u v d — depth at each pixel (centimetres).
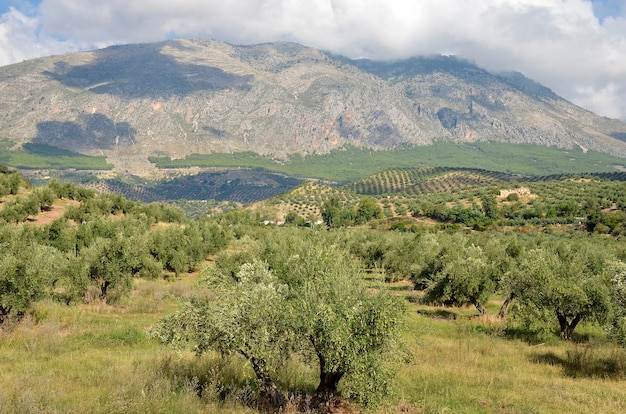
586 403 1376
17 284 2112
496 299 4234
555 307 2398
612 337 1902
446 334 2477
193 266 5481
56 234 5275
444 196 19050
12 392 1116
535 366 1842
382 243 5362
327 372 1189
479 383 1541
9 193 8812
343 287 1198
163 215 10556
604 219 11000
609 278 2397
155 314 2747
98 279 3061
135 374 1323
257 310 1159
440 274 3347
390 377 1138
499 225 12638
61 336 1952
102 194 10331
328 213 17000
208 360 1463
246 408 1147
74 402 1105
